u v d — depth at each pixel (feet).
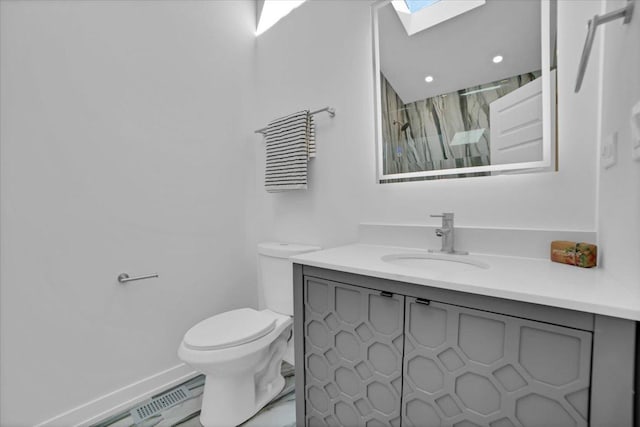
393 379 3.04
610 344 1.96
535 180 3.60
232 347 4.14
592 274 2.75
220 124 6.38
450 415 2.67
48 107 4.22
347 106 5.27
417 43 4.40
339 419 3.55
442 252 4.04
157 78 5.40
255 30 7.02
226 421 4.40
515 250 3.66
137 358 5.15
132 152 5.08
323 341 3.68
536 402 2.25
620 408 1.95
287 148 5.80
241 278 6.77
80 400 4.51
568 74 3.37
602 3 3.12
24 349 4.04
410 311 2.89
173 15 5.62
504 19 3.71
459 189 4.14
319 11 5.66
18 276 3.99
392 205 4.78
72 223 4.45
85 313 4.58
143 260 5.23
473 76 3.96
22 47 4.00
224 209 6.46
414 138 4.49
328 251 4.34
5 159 3.89
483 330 2.48
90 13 4.61
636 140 2.07
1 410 3.88
